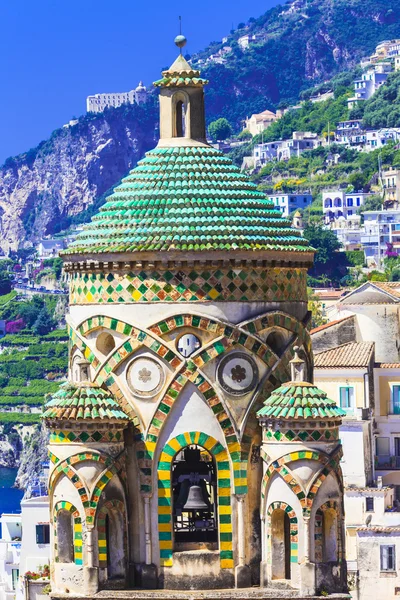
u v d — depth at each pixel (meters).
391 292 113.88
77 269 42.94
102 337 43.00
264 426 42.12
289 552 42.09
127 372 42.50
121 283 42.50
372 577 92.62
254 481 42.50
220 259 42.16
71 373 43.59
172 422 42.34
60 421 41.97
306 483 41.72
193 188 42.91
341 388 103.75
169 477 42.34
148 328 42.28
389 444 108.06
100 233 42.62
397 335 111.56
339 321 111.25
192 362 42.25
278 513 42.06
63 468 41.97
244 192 43.19
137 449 42.38
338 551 41.97
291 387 42.16
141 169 43.50
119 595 41.66
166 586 42.22
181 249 41.97
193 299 42.25
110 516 42.22
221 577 42.25
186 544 42.59
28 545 94.38
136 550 42.41
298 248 43.12
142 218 42.50
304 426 41.75
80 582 41.88
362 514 100.81
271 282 42.81
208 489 43.94
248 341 42.44
